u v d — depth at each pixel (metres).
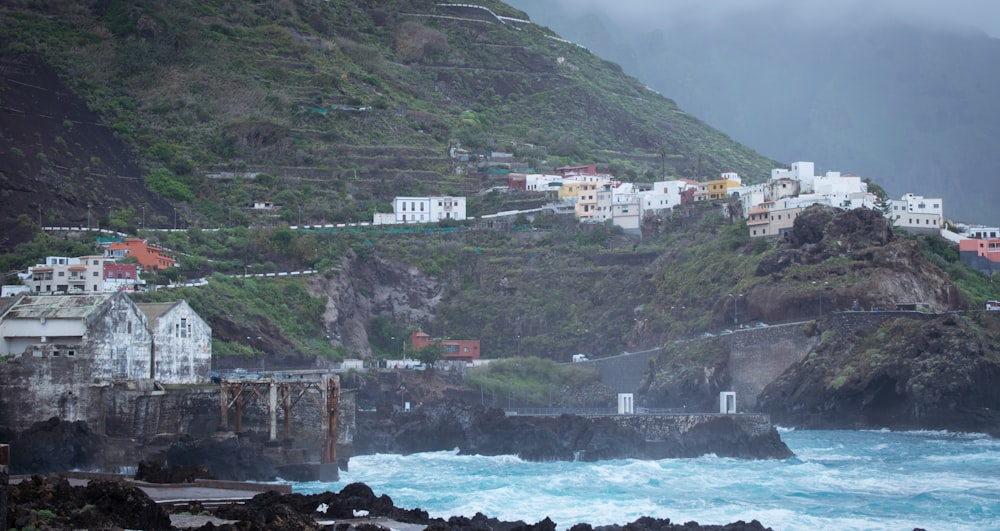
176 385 161.75
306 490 136.75
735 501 130.75
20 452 142.88
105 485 84.75
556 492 137.88
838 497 136.25
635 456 179.25
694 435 179.62
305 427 151.88
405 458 184.00
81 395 150.50
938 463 171.75
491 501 127.31
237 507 90.50
